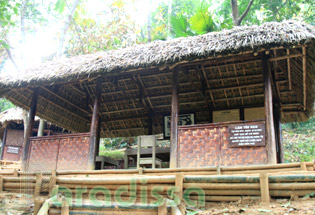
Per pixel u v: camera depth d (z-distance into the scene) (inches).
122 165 424.5
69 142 270.2
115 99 367.9
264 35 215.2
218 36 235.0
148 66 237.3
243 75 312.7
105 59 258.7
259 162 215.3
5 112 561.6
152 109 368.2
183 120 354.3
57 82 264.4
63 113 355.9
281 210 144.9
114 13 549.6
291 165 190.9
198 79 326.3
